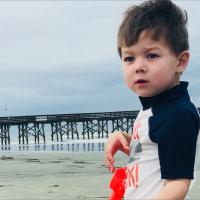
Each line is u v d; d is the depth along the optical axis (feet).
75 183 17.47
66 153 44.93
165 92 3.30
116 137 3.87
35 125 70.90
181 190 3.05
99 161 31.40
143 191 3.27
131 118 68.54
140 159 3.34
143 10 3.32
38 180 19.16
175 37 3.28
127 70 3.37
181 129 3.09
